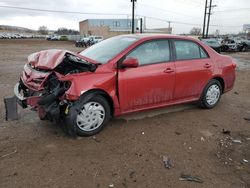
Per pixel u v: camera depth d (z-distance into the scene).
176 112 5.85
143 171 3.58
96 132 4.53
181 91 5.49
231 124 5.38
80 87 4.14
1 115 5.29
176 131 4.86
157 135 4.65
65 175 3.42
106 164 3.69
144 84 4.85
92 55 5.05
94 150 4.04
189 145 4.37
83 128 4.38
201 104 6.06
